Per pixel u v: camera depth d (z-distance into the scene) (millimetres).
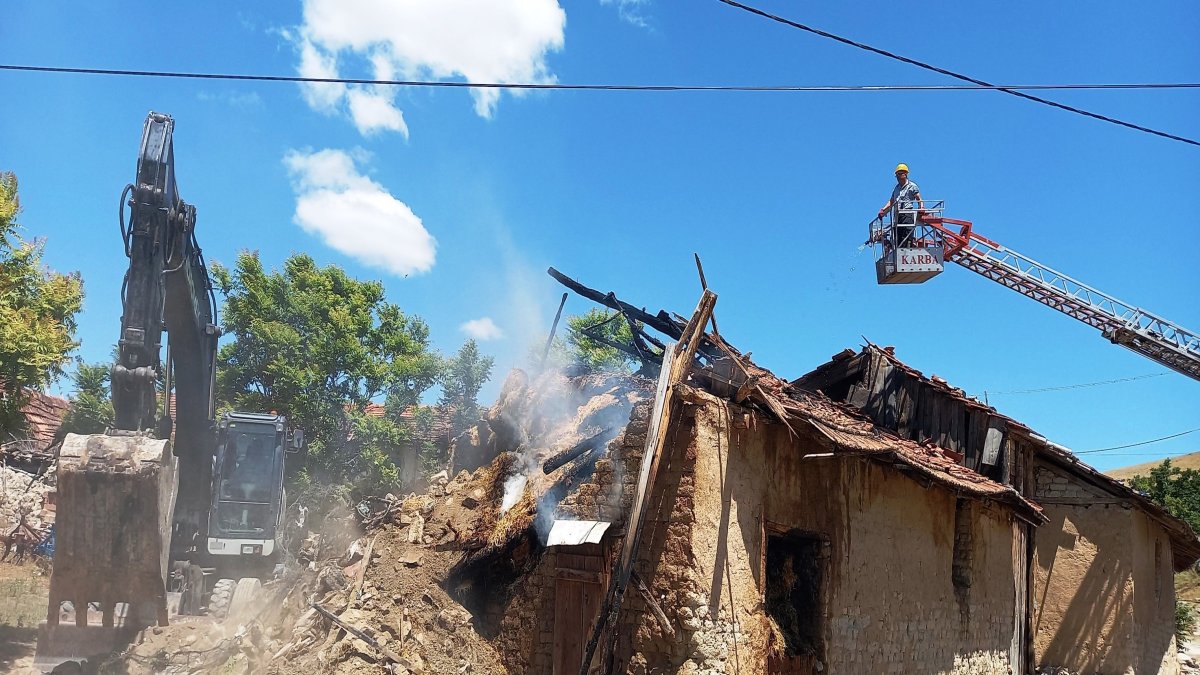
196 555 15055
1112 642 14789
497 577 11367
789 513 9344
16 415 15570
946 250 16828
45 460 28641
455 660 10617
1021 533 14922
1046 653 15211
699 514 8156
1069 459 15172
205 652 11562
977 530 12977
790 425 8523
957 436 14586
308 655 10578
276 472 15938
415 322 32094
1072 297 16359
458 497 13477
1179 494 36656
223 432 15836
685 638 7961
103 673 10836
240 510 15477
